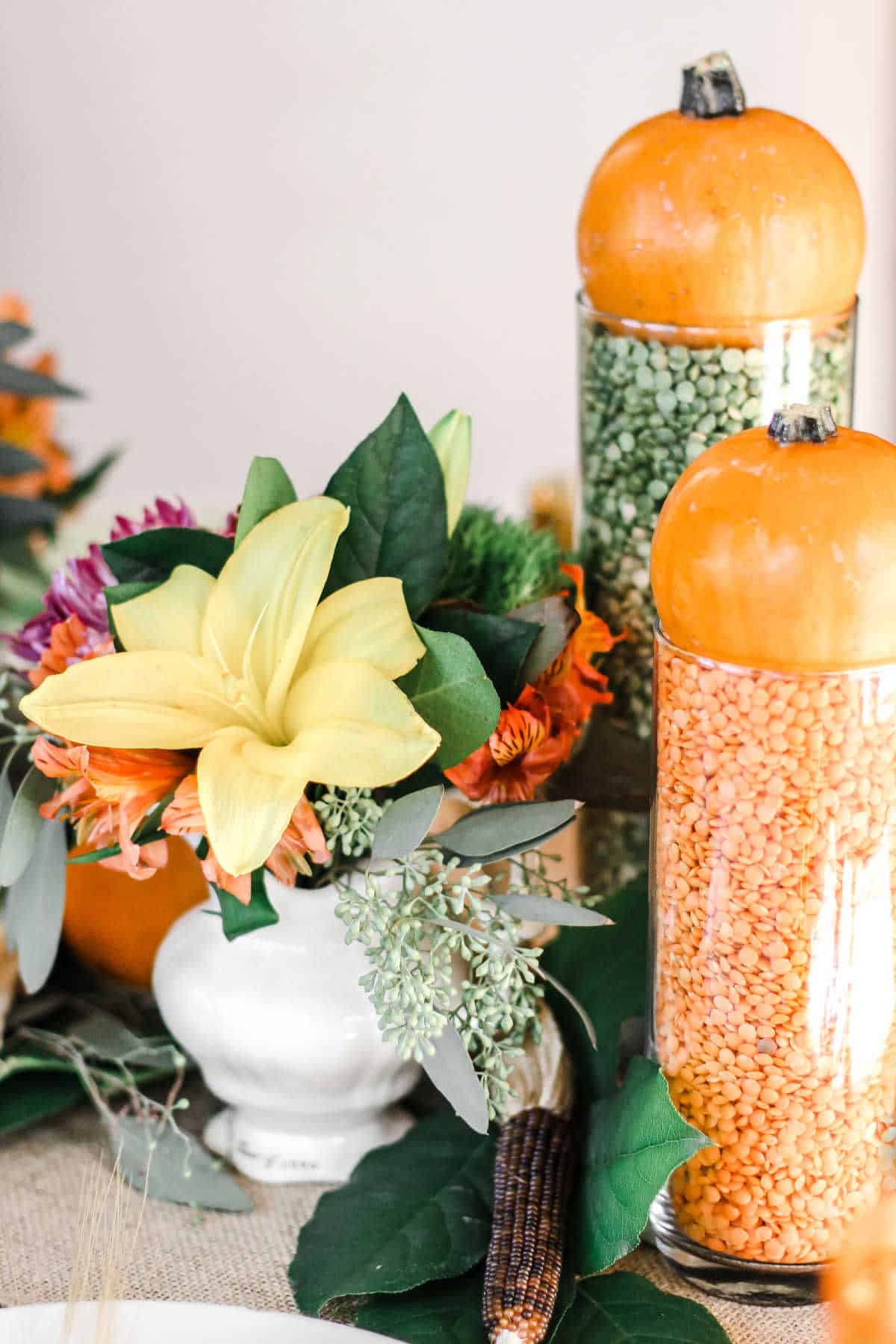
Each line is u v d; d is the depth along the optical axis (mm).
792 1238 527
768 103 1473
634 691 698
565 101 1569
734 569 458
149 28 1630
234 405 1778
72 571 608
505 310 1678
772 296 616
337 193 1670
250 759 492
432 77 1593
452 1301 529
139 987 708
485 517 739
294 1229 591
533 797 582
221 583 527
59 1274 562
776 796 478
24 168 1711
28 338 930
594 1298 530
